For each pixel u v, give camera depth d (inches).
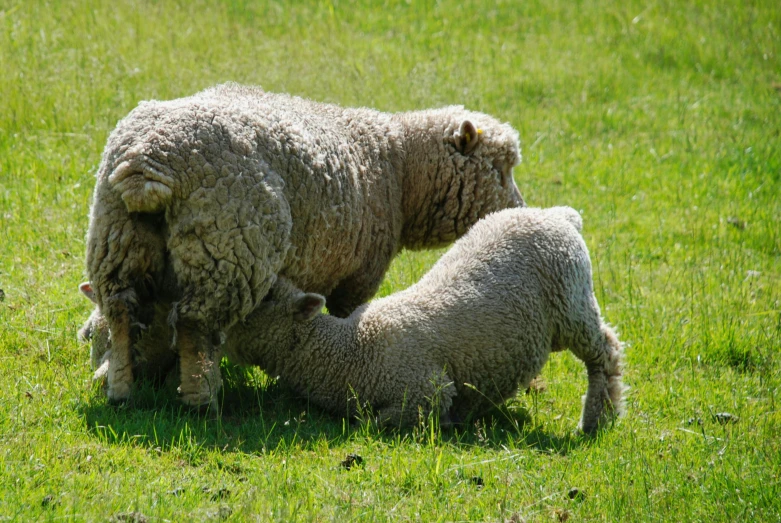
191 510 318.0
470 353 421.1
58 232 567.2
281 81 845.2
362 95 851.4
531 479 368.8
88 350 453.1
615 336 456.4
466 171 513.0
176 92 783.1
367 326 417.7
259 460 363.6
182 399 397.7
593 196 785.6
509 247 438.3
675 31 1242.0
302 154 418.6
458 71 1003.3
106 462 345.4
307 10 1120.8
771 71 1175.0
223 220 381.4
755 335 564.4
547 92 1014.4
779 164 882.8
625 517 344.8
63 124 718.5
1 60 792.9
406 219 518.6
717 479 373.7
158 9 997.8
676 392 486.9
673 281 645.3
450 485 356.8
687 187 828.6
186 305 383.9
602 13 1275.8
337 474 356.5
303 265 434.9
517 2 1275.8
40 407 386.9
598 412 443.8
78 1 962.1
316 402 423.8
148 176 372.2
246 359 426.9
